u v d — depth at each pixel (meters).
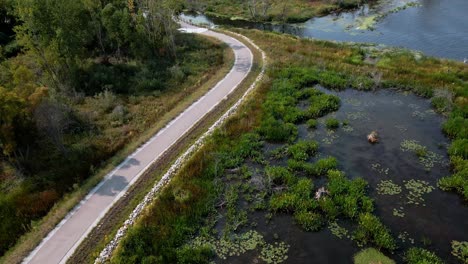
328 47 58.47
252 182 31.58
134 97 45.41
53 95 42.22
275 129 37.12
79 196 29.52
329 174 31.53
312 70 49.25
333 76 47.75
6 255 25.34
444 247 25.12
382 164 33.06
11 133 31.78
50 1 44.75
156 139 36.91
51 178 32.03
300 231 27.02
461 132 35.28
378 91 45.66
